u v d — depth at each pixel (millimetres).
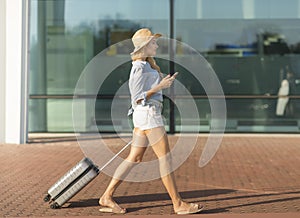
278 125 16094
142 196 8266
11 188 8938
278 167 11008
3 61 14438
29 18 14211
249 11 16078
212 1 16078
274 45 16109
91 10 16109
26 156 12328
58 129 16188
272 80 16094
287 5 16062
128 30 16094
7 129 14391
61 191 7395
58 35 16156
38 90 16203
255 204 7730
